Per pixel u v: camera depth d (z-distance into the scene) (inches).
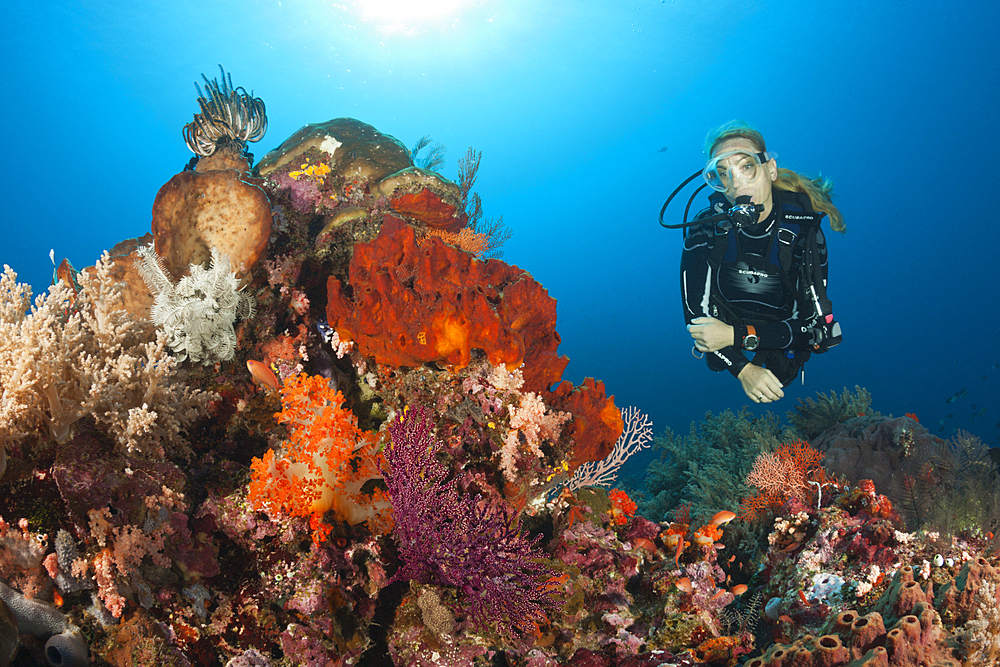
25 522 70.5
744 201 152.6
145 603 73.5
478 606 82.1
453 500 83.4
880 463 160.9
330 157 140.1
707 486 200.8
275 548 82.9
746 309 159.5
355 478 89.1
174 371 88.4
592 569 114.3
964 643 91.7
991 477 143.2
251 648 77.4
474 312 99.4
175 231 106.9
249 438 100.7
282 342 110.7
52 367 75.5
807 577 128.5
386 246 102.7
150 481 77.8
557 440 110.6
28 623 68.2
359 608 85.4
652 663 99.7
